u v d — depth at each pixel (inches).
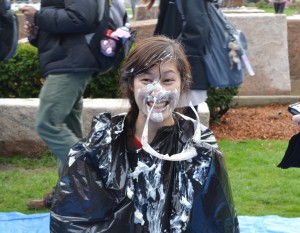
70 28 175.0
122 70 112.3
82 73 180.9
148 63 108.1
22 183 224.5
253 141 279.9
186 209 108.6
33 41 186.7
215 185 108.7
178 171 109.1
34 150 254.7
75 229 108.5
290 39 372.2
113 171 109.3
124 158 110.1
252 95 356.5
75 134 199.6
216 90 290.4
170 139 110.7
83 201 108.7
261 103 349.7
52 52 178.9
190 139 109.6
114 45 183.0
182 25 199.0
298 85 372.2
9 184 223.3
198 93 202.8
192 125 111.7
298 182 227.0
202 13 195.8
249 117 318.7
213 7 204.5
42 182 224.8
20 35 414.0
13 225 180.4
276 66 356.8
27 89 279.4
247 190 218.1
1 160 250.2
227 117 316.2
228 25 207.0
